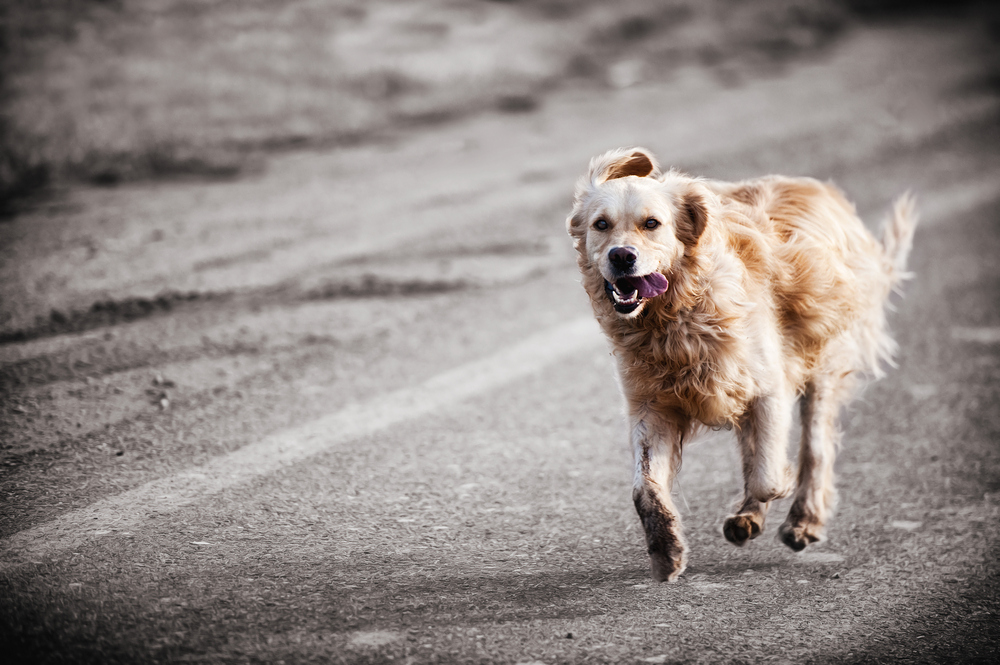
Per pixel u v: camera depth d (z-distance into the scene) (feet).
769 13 101.60
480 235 45.09
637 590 18.42
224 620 16.33
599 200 19.30
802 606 17.99
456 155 59.52
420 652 15.67
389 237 44.04
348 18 86.28
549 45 86.22
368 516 21.03
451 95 72.64
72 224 43.80
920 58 89.15
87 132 55.57
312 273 38.88
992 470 24.49
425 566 18.88
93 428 24.70
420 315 35.42
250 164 56.39
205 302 34.99
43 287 35.29
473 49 82.74
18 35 68.95
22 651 14.97
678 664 15.75
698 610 17.70
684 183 19.61
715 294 18.94
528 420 27.25
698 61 87.86
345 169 56.08
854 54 91.45
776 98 74.95
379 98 70.90
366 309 35.58
